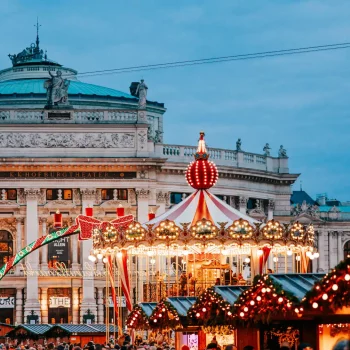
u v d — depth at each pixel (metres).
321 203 151.75
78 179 106.75
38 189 106.31
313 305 31.80
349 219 122.62
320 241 121.94
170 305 45.81
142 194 107.19
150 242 55.94
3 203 106.19
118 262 60.41
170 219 58.41
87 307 105.75
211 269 56.84
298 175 121.31
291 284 34.78
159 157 107.88
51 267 106.50
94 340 75.94
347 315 34.28
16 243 106.56
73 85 122.50
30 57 128.50
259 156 118.94
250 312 36.06
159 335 55.59
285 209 121.44
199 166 59.19
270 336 37.38
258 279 34.97
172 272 95.50
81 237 69.81
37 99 117.62
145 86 109.44
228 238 55.66
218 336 45.53
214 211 58.78
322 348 34.47
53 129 106.94
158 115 128.38
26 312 104.88
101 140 107.44
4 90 121.31
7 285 105.56
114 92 124.44
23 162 105.69
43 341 78.12
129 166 107.06
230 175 114.06
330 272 30.98
